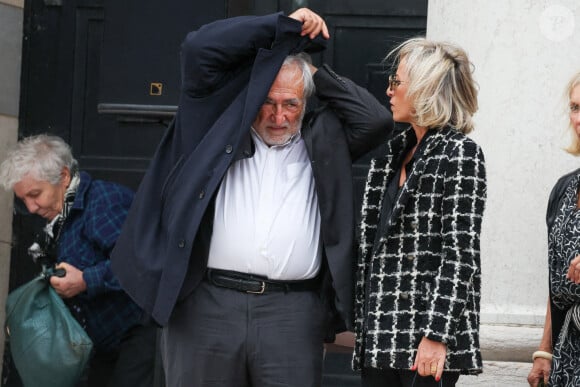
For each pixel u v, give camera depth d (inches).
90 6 554.6
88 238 451.8
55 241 460.4
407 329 348.8
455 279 341.4
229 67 378.9
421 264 350.0
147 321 382.6
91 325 457.4
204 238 372.2
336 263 370.3
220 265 373.4
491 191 432.1
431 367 341.7
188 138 378.9
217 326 371.9
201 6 453.1
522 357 428.5
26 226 553.9
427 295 347.3
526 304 430.6
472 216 344.8
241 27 372.2
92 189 456.8
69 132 553.3
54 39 556.1
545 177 430.9
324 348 419.8
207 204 366.9
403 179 362.6
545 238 430.0
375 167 368.8
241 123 371.2
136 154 548.1
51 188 451.8
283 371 371.2
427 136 358.3
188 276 371.9
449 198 346.6
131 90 455.2
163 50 454.0
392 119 381.4
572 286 374.0
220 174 368.2
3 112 550.0
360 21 535.5
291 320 373.4
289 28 371.9
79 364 446.0
